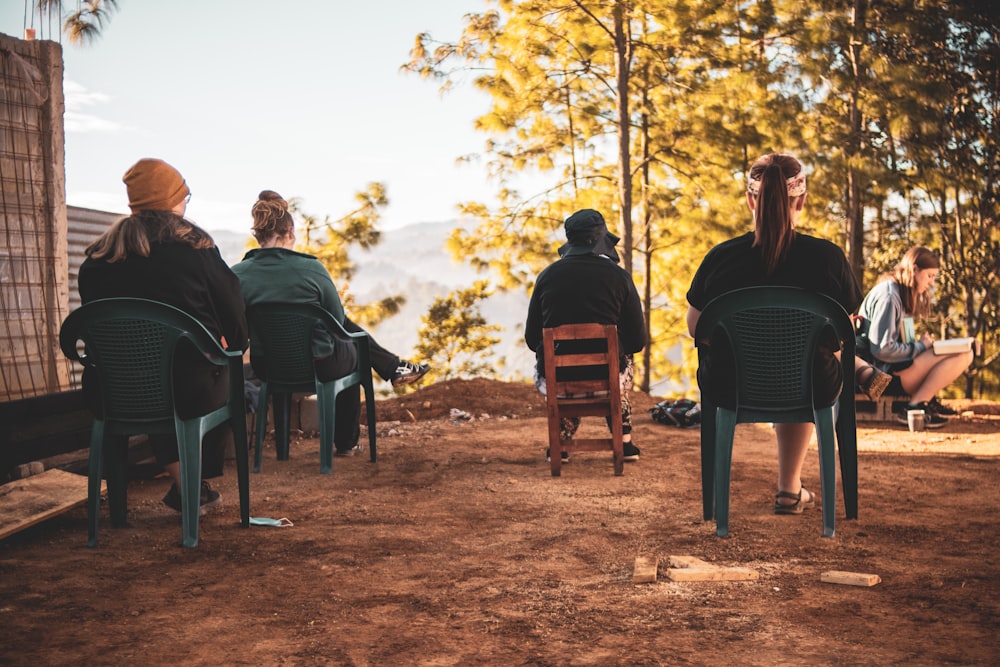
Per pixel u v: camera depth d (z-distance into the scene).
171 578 2.98
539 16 16.03
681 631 2.44
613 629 2.46
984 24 16.09
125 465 3.70
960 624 2.44
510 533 3.55
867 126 16.23
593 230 5.08
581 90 17.27
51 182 5.07
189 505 3.37
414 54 16.48
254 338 4.97
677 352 21.44
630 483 4.55
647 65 16.36
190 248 3.58
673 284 19.92
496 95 16.59
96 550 3.33
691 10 14.90
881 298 6.25
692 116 15.64
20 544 3.42
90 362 3.42
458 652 2.32
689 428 6.42
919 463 4.91
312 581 2.94
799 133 15.09
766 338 3.37
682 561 3.07
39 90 4.99
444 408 7.48
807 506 3.88
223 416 3.59
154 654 2.33
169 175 3.63
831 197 15.44
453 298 24.78
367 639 2.42
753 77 14.60
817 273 3.46
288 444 5.37
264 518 3.77
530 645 2.36
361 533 3.56
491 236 18.20
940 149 16.47
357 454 5.52
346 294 20.59
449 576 2.98
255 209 5.14
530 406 7.58
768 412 3.43
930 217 17.64
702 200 16.61
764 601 2.67
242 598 2.77
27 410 4.12
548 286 5.04
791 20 14.88
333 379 4.96
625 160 16.36
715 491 3.63
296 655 2.32
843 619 2.50
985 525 3.52
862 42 14.84
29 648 2.37
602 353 4.79
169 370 3.36
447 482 4.64
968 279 16.86
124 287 3.48
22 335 4.91
